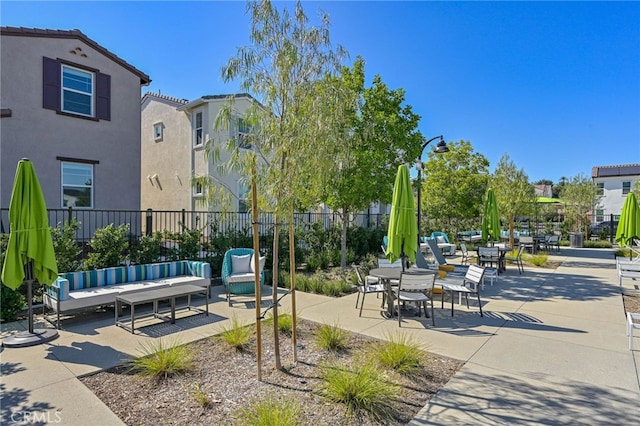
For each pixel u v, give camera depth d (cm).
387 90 1014
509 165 1544
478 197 1603
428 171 1653
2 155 995
